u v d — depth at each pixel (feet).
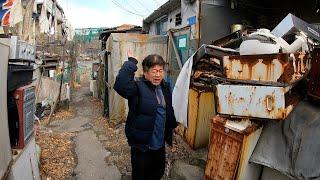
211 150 10.99
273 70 8.91
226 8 21.95
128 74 9.10
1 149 7.37
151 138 9.45
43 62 34.68
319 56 8.39
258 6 22.22
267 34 10.34
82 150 17.72
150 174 10.34
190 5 22.44
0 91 7.50
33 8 39.47
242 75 9.89
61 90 34.19
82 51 94.53
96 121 26.61
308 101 9.25
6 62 8.21
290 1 20.29
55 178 13.44
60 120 26.94
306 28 12.75
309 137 8.30
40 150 15.70
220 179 10.42
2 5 27.89
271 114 8.77
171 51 25.20
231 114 10.00
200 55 14.97
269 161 9.23
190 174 13.67
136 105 9.21
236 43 14.94
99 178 13.78
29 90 10.56
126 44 24.45
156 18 35.99
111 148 18.08
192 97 16.46
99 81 41.55
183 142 17.93
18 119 9.48
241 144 9.67
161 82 9.84
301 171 8.16
